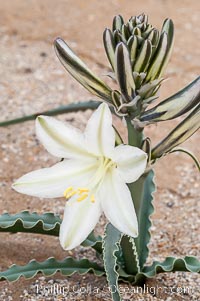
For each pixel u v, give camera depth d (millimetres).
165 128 789
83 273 524
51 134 448
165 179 712
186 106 460
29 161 717
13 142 742
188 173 724
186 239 629
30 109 796
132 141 489
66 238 444
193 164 738
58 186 452
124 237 521
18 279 550
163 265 521
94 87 476
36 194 452
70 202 450
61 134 447
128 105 462
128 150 435
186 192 696
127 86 454
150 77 465
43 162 717
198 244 623
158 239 626
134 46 452
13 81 846
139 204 504
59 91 835
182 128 471
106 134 437
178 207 673
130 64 443
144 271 545
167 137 476
